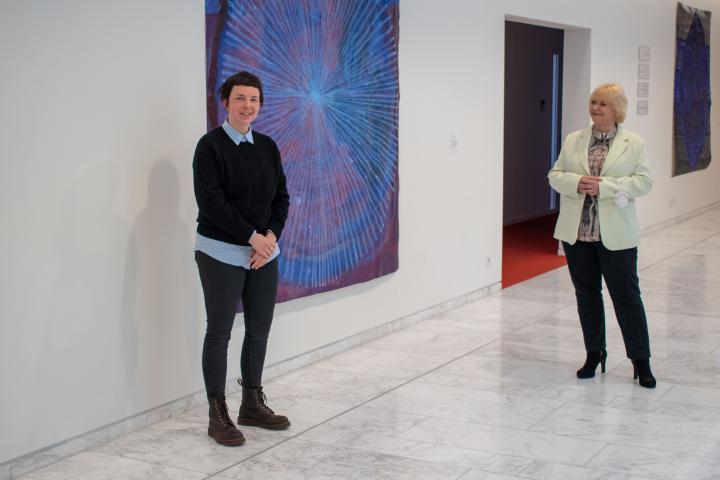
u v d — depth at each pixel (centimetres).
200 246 397
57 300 374
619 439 401
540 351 556
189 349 445
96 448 396
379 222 573
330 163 526
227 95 392
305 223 510
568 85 920
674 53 1152
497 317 654
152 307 421
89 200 384
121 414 410
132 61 400
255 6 462
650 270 830
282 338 510
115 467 374
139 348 416
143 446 398
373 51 555
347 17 531
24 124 354
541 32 1258
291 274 502
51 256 370
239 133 395
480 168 712
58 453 380
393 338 595
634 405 449
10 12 345
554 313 665
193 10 430
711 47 1296
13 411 361
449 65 660
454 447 393
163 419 432
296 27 491
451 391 476
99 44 383
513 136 1206
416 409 446
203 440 405
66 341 380
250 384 420
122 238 402
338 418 434
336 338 555
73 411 386
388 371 515
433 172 648
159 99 415
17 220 355
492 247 737
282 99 486
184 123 429
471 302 709
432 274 654
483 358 541
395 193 587
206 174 385
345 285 547
